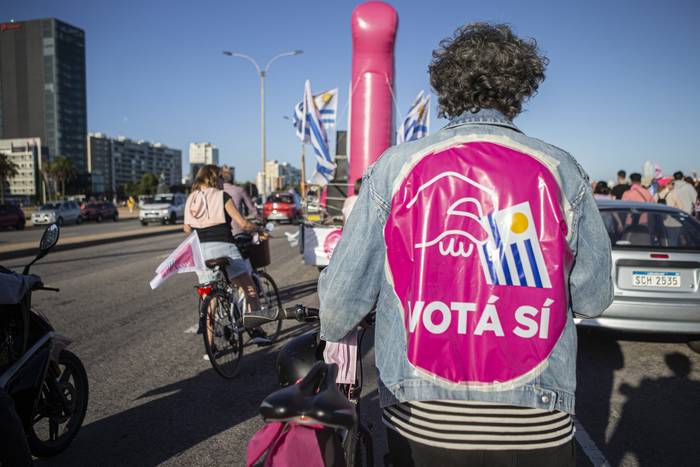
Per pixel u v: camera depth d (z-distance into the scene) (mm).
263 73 34344
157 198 31828
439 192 1275
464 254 1244
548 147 1343
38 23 193000
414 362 1259
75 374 3254
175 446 3172
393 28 9477
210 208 4820
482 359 1224
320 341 1842
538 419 1229
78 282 9023
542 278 1229
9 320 2801
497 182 1255
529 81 1482
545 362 1222
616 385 4199
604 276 1338
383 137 9703
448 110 1502
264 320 1883
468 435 1222
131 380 4285
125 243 17422
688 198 12031
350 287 1348
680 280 4648
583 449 3156
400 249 1298
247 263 5121
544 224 1241
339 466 1268
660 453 3111
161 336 5559
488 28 1484
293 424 1239
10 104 195875
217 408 3742
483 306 1229
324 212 9742
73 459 3020
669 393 4035
